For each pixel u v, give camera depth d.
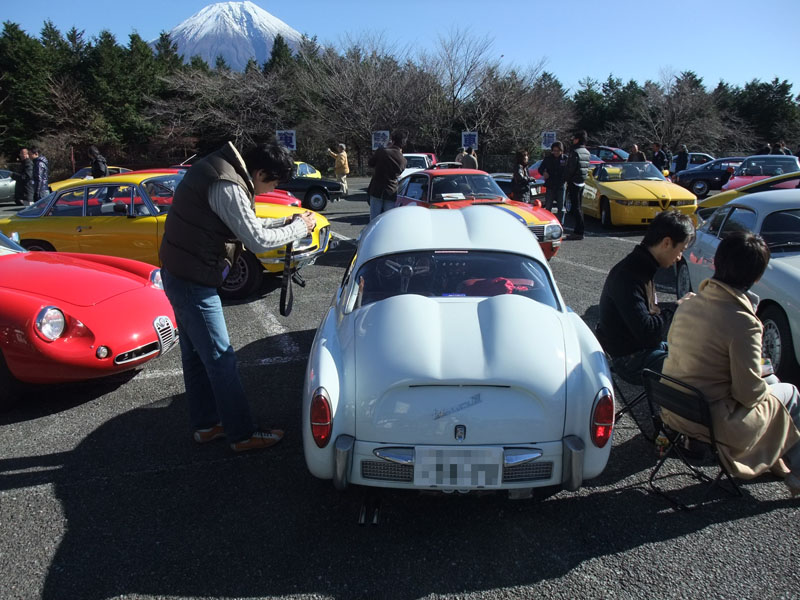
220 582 2.32
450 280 3.14
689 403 2.64
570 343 2.66
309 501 2.87
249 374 4.45
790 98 46.03
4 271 4.22
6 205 19.64
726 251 2.63
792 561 2.39
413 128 31.30
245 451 3.35
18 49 37.12
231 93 33.47
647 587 2.26
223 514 2.77
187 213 2.95
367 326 2.75
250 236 2.95
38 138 35.59
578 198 10.04
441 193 7.59
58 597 2.25
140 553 2.50
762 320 4.10
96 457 3.31
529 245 3.41
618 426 3.64
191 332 3.12
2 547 2.55
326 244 7.21
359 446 2.47
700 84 42.66
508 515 2.74
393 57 31.47
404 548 2.52
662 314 3.30
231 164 2.94
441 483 2.43
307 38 35.84
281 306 3.54
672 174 19.70
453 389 2.44
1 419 3.82
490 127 31.52
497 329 2.64
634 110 41.09
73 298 3.98
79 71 39.09
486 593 2.25
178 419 3.78
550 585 2.28
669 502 2.82
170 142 34.94
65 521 2.73
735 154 41.16
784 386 2.91
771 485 2.97
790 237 4.36
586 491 2.93
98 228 6.64
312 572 2.37
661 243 3.13
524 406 2.43
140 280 4.55
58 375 3.78
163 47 47.44
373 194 8.69
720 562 2.39
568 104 37.12
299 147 33.69
